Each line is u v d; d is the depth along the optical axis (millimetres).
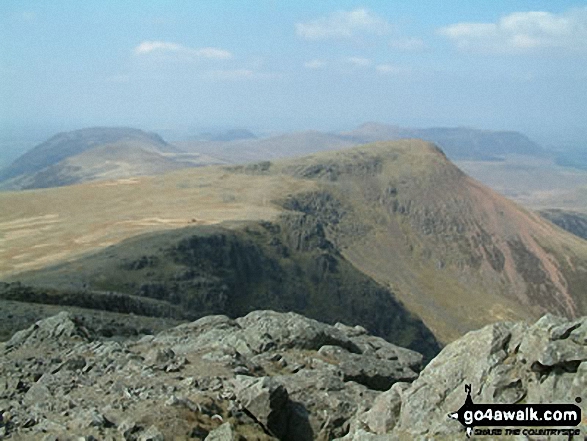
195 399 18219
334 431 19609
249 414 18625
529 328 15477
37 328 30484
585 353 13688
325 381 22188
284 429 19172
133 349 27078
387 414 16891
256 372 23094
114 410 17234
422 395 16203
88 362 23344
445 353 17125
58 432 15688
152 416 16531
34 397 19203
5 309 40625
